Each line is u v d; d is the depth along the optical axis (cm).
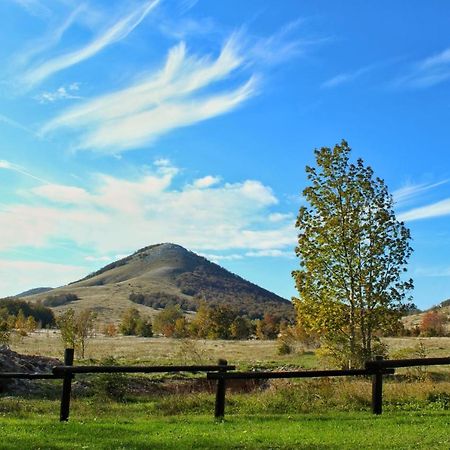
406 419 1191
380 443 950
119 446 942
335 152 2306
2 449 917
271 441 983
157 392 2400
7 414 1455
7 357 2719
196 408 1498
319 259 2305
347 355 2270
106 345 6575
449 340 6025
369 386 1520
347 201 2311
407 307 2281
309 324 2348
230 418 1270
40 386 2272
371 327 2269
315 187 2341
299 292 2345
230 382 2380
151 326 10381
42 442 974
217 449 927
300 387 1580
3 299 12250
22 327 9031
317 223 2325
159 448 930
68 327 4600
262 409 1414
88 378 2584
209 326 9375
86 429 1118
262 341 8106
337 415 1285
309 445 945
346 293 2292
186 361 4034
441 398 1436
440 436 998
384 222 2272
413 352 2814
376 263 2269
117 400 2039
